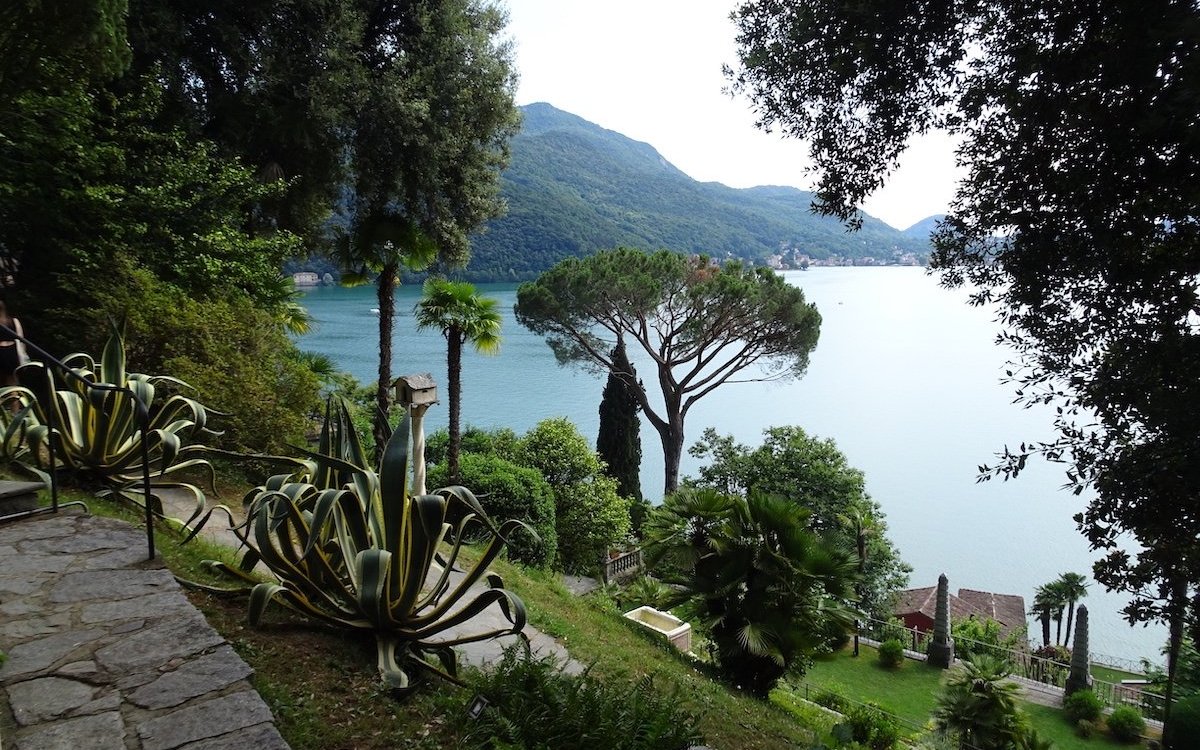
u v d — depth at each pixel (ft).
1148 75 11.83
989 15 15.02
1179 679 55.47
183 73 38.34
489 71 49.96
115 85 33.32
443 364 240.32
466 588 11.74
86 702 7.64
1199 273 14.05
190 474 21.71
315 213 50.52
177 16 36.96
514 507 43.91
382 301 51.67
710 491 30.42
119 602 9.93
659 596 30.71
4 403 17.90
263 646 10.93
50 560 11.14
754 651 26.35
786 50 17.97
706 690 22.61
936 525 185.16
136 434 16.98
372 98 44.88
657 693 16.19
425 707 10.74
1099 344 15.56
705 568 29.53
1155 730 56.70
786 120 19.16
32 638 8.82
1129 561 15.06
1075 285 15.70
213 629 9.45
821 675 64.08
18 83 24.58
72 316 25.53
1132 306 15.02
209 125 40.70
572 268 79.41
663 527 30.58
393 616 11.79
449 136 47.60
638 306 78.84
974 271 17.72
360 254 50.01
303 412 26.68
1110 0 12.47
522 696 10.96
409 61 47.83
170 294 26.58
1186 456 13.46
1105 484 14.79
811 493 91.04
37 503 13.50
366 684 10.77
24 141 26.25
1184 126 11.65
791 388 342.23
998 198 16.38
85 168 27.76
